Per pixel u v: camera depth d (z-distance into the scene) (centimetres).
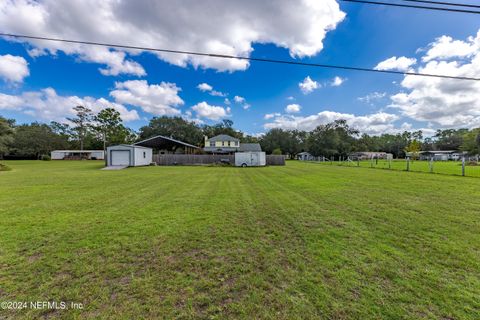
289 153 6131
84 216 436
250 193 687
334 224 388
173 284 210
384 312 170
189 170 1727
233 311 173
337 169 1766
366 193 677
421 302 182
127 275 225
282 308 175
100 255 270
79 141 5066
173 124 5016
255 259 260
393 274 225
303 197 622
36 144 4366
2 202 563
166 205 530
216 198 611
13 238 321
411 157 5553
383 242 308
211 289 202
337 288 202
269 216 438
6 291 197
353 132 5119
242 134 6106
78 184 897
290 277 221
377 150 6956
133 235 335
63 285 207
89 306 179
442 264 246
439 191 702
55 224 386
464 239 317
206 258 263
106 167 2016
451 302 182
